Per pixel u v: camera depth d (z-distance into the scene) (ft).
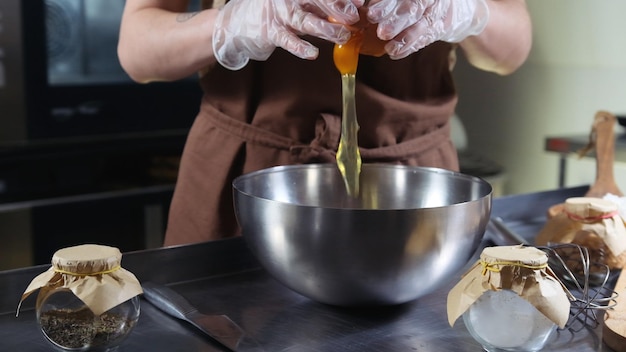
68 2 6.99
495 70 4.32
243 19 3.51
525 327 2.52
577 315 2.84
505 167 8.80
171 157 7.71
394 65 3.95
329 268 2.75
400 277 2.77
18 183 6.99
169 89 7.63
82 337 2.52
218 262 3.34
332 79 3.82
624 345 2.58
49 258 7.09
